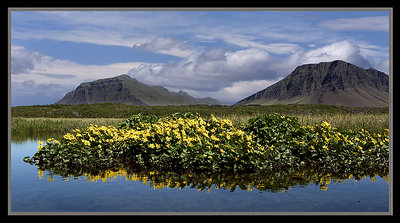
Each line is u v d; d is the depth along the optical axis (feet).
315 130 29.63
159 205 15.62
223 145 24.02
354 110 107.86
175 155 24.38
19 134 59.77
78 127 66.49
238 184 19.61
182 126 28.86
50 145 27.84
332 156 25.67
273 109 126.21
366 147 26.43
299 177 21.50
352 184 19.75
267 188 18.74
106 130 31.35
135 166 25.52
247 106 148.05
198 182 20.15
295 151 27.37
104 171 23.76
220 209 15.02
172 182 20.17
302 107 128.16
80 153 26.55
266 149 25.23
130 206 15.49
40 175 22.31
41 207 15.34
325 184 19.70
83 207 15.39
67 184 19.79
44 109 150.51
